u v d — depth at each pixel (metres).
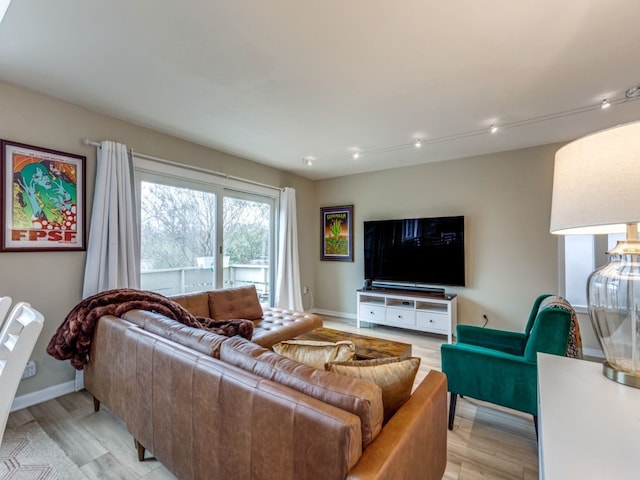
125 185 2.77
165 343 1.49
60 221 2.44
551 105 2.53
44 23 1.60
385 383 1.18
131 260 2.79
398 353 2.27
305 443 0.93
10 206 2.20
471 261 3.97
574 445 0.74
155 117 2.79
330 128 3.05
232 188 4.00
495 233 3.82
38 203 2.33
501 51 1.82
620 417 0.85
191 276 3.52
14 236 2.22
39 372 2.33
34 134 2.31
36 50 1.84
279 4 1.47
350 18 1.56
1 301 1.34
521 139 3.35
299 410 0.96
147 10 1.52
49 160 2.38
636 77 2.10
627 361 1.05
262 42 1.76
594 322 1.15
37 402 2.29
